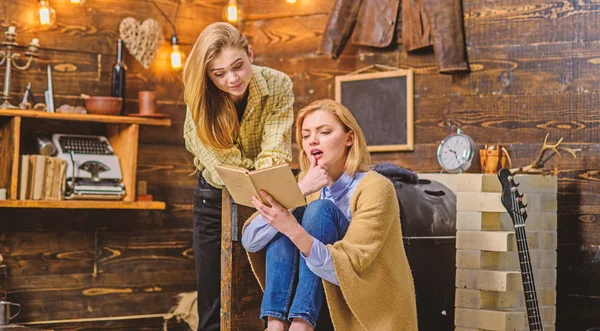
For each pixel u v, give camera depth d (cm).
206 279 334
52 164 459
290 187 258
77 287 489
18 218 473
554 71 448
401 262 283
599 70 436
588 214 435
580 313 435
